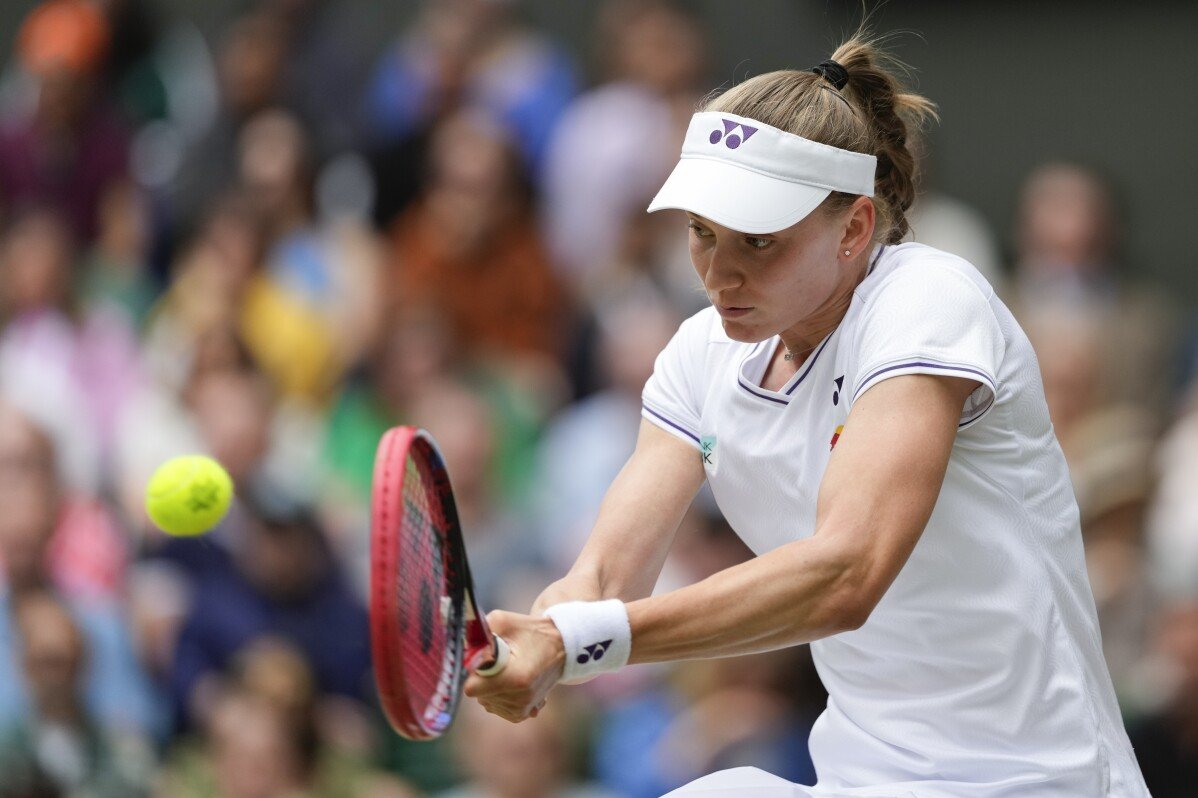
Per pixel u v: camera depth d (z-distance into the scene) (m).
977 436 11.54
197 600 26.16
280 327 31.52
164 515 13.62
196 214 34.50
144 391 31.33
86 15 36.69
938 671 12.05
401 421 29.61
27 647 26.36
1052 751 11.93
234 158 34.56
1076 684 11.93
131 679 26.88
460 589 10.89
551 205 32.75
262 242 32.19
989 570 11.70
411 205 33.19
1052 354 28.36
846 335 11.65
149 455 29.67
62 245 33.16
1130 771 12.27
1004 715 11.94
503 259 31.41
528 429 29.48
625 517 12.70
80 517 29.19
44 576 27.28
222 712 24.94
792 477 12.01
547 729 23.69
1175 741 22.66
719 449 12.42
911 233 12.55
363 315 31.56
